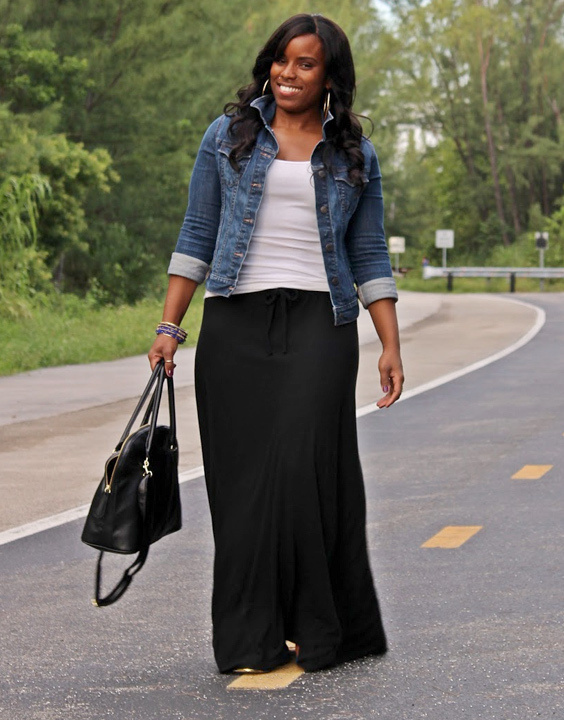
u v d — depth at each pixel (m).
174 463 5.25
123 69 35.97
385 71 79.62
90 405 15.12
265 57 5.25
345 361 5.24
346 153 5.24
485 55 90.19
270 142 5.21
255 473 5.20
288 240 5.22
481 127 92.69
